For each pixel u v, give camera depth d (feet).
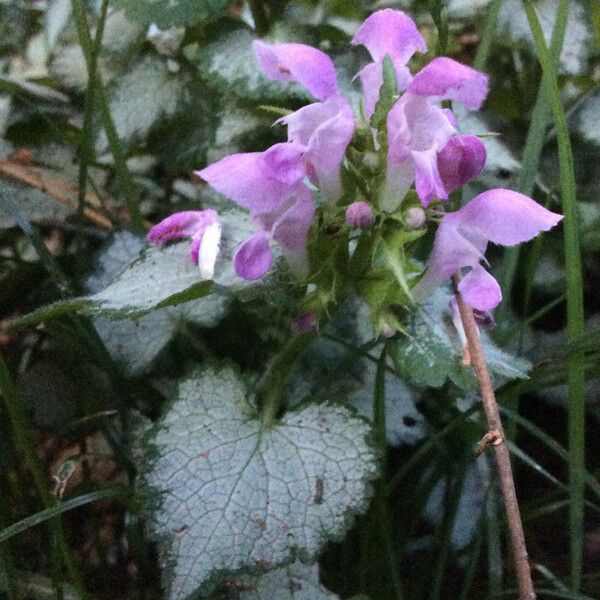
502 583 0.51
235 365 0.42
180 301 0.36
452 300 0.40
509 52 0.70
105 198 0.63
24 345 0.62
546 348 0.62
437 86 0.33
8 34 0.74
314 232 0.37
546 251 0.64
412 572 0.52
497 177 0.64
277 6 0.59
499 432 0.35
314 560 0.36
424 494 0.51
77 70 0.64
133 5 0.51
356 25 0.77
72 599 0.48
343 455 0.39
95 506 0.59
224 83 0.54
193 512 0.37
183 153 0.60
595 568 0.53
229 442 0.39
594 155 0.64
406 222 0.34
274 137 0.56
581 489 0.43
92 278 0.52
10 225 0.56
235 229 0.43
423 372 0.38
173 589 0.34
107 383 0.52
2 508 0.47
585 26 0.63
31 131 0.64
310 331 0.40
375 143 0.36
